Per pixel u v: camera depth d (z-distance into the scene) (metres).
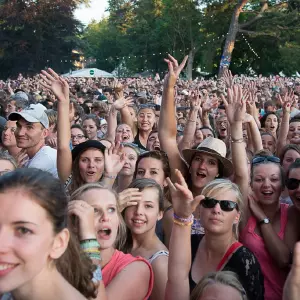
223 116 4.60
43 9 39.16
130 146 2.92
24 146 2.87
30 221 0.92
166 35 36.38
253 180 2.40
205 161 2.55
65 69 42.12
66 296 0.96
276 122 4.74
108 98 8.84
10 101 5.36
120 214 1.89
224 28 33.62
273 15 30.48
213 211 1.91
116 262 1.68
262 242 2.21
